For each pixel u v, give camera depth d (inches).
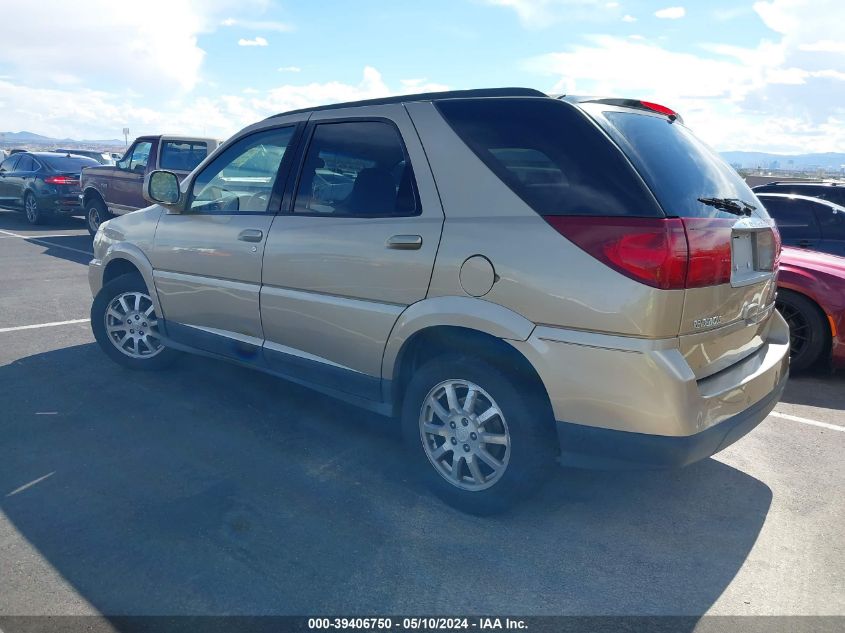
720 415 118.3
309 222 152.9
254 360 172.2
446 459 137.6
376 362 143.2
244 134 176.2
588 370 114.1
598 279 112.1
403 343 136.6
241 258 167.2
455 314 127.0
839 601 110.7
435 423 137.9
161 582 110.9
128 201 494.0
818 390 218.8
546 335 117.5
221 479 145.2
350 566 116.3
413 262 133.0
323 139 156.5
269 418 178.1
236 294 169.6
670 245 108.1
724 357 126.4
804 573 118.1
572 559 120.5
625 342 110.9
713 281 116.1
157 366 208.7
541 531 129.0
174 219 188.4
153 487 141.0
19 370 210.1
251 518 130.2
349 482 145.4
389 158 142.1
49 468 148.0
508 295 121.0
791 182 367.6
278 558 117.9
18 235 543.8
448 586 112.0
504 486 126.8
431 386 134.5
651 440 112.3
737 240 127.0
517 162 124.3
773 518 136.5
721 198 127.3
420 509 135.5
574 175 117.5
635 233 109.3
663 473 154.9
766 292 138.4
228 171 177.2
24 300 307.1
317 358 155.9
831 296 220.4
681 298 110.3
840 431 183.8
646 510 138.2
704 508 139.7
